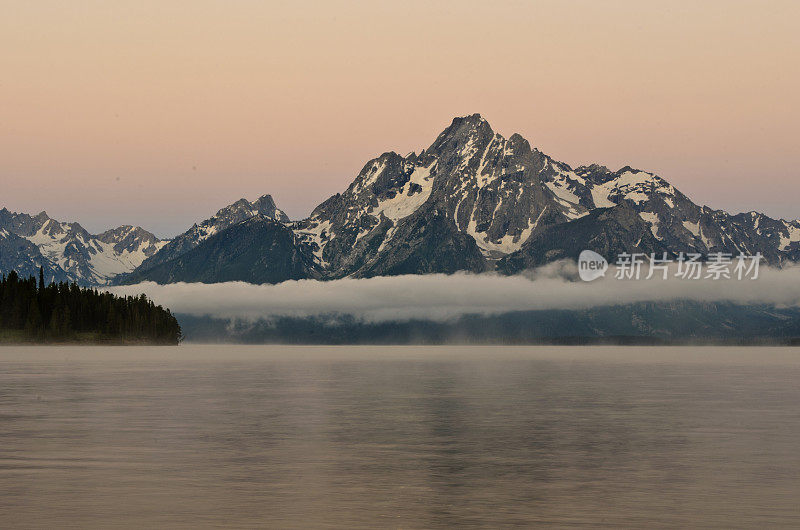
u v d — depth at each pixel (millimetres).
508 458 72438
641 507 54094
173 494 57688
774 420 100625
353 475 64688
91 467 67688
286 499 56312
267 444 80312
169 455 73750
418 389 155000
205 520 50469
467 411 111625
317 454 74438
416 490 59312
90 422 97375
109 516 51406
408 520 50750
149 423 96625
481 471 66438
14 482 61562
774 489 59531
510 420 100562
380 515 51969
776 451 76312
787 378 198750
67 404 119625
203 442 81500
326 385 166250
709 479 63125
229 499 56250
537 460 71500
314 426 94312
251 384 167750
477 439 84062
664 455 74062
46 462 69938
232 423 96812
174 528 48562
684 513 52438
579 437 85375
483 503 55281
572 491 59031
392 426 94375
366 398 132500
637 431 90188
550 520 50781
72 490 58844
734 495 57625
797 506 54344
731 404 122625
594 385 169000
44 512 52344
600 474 65250
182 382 171125
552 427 93625
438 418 102812
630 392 147750
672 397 135625
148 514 51938
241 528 48688
